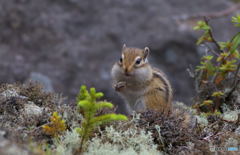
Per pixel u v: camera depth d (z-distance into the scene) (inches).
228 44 482.6
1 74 746.8
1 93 399.2
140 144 333.1
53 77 761.6
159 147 348.8
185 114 417.4
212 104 485.7
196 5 896.3
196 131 384.2
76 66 784.3
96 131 349.4
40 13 844.6
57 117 331.6
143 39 816.3
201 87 506.9
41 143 315.9
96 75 777.6
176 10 874.1
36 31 821.9
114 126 356.5
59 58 789.9
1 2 844.0
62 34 823.1
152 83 474.0
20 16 832.3
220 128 394.9
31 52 795.4
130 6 868.6
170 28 833.5
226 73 485.4
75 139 323.0
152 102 471.5
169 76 799.1
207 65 490.9
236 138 362.9
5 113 359.6
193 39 823.1
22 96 399.2
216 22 870.4
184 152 333.4
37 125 349.4
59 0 867.4
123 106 743.7
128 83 472.1
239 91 494.9
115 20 844.0
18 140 298.0
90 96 301.4
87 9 860.0
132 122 362.6
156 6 876.0
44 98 407.5
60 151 308.5
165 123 364.5
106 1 875.4
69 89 757.9
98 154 313.1
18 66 764.6
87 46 810.2
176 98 781.3
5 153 251.0
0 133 294.5
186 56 816.3
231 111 451.2
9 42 802.8
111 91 761.6
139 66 465.4
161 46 812.6
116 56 802.2
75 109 378.9
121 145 336.2
